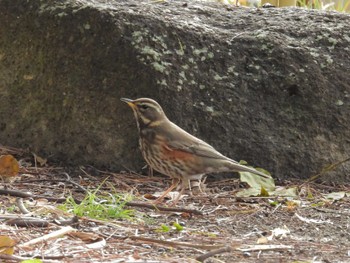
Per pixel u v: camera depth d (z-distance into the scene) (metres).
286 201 12.16
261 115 13.45
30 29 13.71
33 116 13.61
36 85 13.62
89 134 13.22
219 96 13.32
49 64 13.53
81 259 8.80
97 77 13.21
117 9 13.38
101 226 10.20
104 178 12.88
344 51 14.02
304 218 11.27
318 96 13.63
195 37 13.49
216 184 13.07
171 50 13.26
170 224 10.62
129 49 13.07
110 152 13.16
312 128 13.55
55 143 13.42
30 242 9.18
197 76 13.28
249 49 13.71
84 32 13.28
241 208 11.76
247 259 9.16
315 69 13.71
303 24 14.30
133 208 11.27
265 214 11.44
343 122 13.65
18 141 13.72
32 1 13.73
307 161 13.42
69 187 12.30
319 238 10.27
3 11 13.93
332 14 14.61
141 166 13.12
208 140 13.16
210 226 10.67
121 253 9.12
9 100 13.81
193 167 11.73
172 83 13.05
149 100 11.84
